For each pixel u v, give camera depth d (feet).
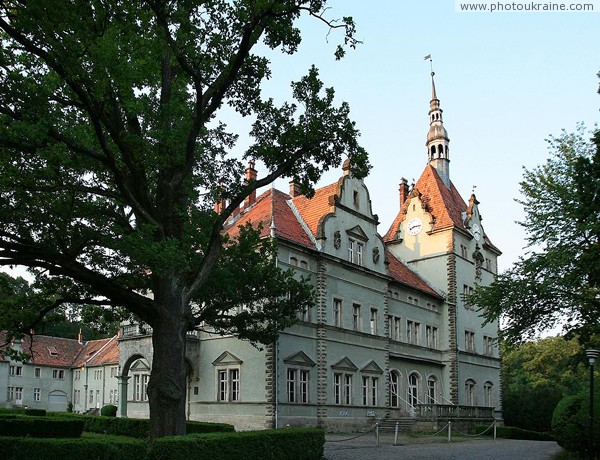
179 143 62.23
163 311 60.85
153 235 61.82
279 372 114.01
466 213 191.62
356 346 134.82
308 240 128.47
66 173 59.52
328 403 123.85
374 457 77.36
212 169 73.97
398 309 156.25
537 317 116.67
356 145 68.95
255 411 113.39
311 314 124.77
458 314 174.70
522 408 185.98
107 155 56.90
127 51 52.08
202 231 72.49
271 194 136.56
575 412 76.69
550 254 109.40
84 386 246.47
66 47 48.78
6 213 56.65
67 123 59.93
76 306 94.27
